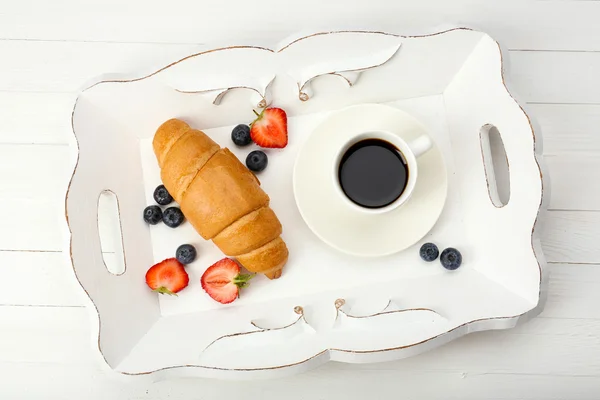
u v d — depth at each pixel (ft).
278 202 2.33
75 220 2.11
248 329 2.16
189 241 2.32
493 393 2.36
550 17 2.47
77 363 2.36
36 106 2.43
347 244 2.22
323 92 2.30
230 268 2.25
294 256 2.30
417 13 2.46
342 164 2.20
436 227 2.32
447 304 2.18
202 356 2.10
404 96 2.37
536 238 2.10
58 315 2.36
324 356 2.10
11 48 2.45
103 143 2.24
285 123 2.31
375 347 2.09
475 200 2.30
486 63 2.19
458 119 2.33
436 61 2.25
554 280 2.36
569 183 2.40
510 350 2.36
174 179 2.18
